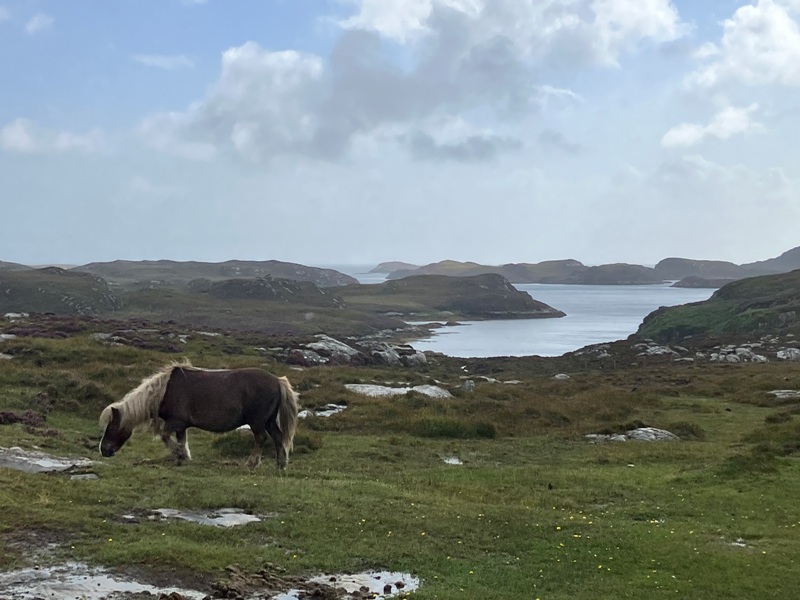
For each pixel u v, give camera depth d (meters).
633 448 28.19
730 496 19.25
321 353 62.25
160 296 168.25
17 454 18.64
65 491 14.45
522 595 11.04
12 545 11.38
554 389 49.66
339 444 26.72
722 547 14.30
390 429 30.94
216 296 184.50
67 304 148.62
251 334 69.56
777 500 18.67
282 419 19.92
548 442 29.97
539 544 13.79
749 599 11.30
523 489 20.41
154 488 15.63
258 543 12.59
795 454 24.75
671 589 11.59
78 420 26.72
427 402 36.28
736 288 147.62
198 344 56.59
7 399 26.92
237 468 19.30
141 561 11.11
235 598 10.11
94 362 38.00
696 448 27.95
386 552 12.53
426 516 14.90
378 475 21.34
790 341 87.38
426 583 11.36
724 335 101.62
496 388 45.75
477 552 13.15
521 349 121.62
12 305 148.00
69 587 10.04
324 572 11.59
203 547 11.89
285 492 15.79
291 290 199.38
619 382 55.81
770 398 43.53
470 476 22.19
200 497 14.93
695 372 62.50
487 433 31.00
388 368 63.91
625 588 11.57
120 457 20.89
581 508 18.27
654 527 15.73
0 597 9.53
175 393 19.41
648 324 132.00
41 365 36.78
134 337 54.78
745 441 29.28
